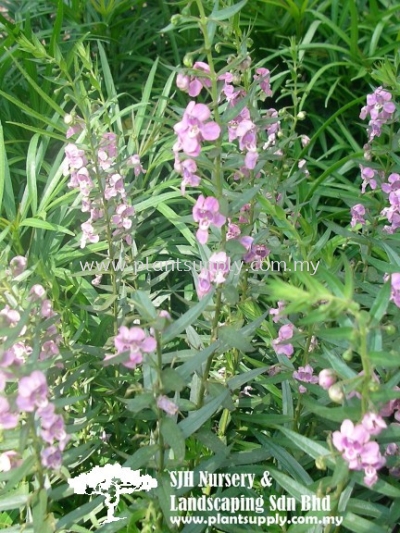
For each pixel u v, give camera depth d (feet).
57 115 2.15
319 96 2.55
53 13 2.68
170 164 2.19
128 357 0.94
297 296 0.82
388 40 2.47
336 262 1.38
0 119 2.19
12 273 1.17
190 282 1.82
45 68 2.22
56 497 1.00
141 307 0.94
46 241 1.81
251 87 1.25
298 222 1.57
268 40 2.66
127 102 2.51
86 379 1.30
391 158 1.59
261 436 1.20
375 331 0.97
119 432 1.35
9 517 1.18
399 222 1.46
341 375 0.94
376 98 1.50
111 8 2.46
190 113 1.01
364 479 0.92
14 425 0.92
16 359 0.96
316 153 2.48
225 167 1.08
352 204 1.59
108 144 1.41
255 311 1.45
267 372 1.45
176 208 2.09
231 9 1.00
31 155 1.86
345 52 2.39
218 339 1.10
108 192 1.38
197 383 1.19
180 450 0.98
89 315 1.62
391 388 1.00
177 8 2.73
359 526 0.99
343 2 2.67
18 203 2.03
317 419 1.25
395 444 1.10
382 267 1.24
